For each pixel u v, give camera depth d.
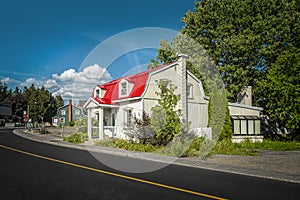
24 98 79.88
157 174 8.61
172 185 7.10
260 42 24.28
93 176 8.24
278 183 7.39
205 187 6.90
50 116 58.75
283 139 20.92
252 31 24.09
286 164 10.35
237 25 25.12
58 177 8.07
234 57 24.72
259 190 6.61
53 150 15.67
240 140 18.67
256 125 19.45
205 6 26.11
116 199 5.83
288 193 6.34
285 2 24.62
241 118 19.08
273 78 19.17
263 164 10.37
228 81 25.45
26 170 9.22
